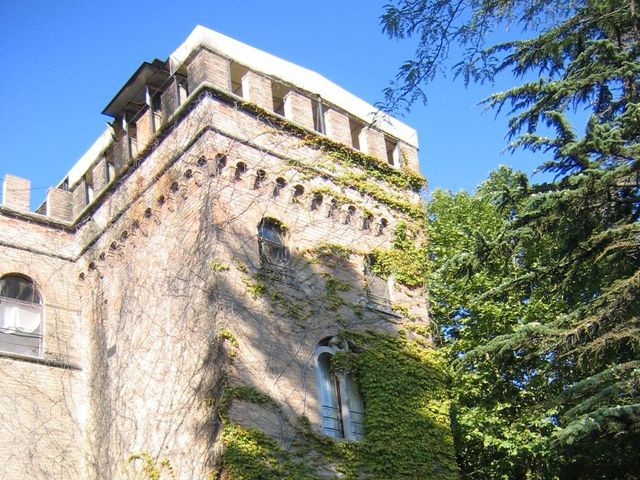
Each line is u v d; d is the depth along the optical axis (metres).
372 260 24.25
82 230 25.89
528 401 28.34
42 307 24.70
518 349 20.41
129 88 24.33
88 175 26.80
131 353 22.47
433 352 24.08
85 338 24.66
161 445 20.44
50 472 22.61
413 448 22.06
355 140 26.88
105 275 24.53
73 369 24.25
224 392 19.20
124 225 24.08
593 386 18.98
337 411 21.50
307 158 23.75
